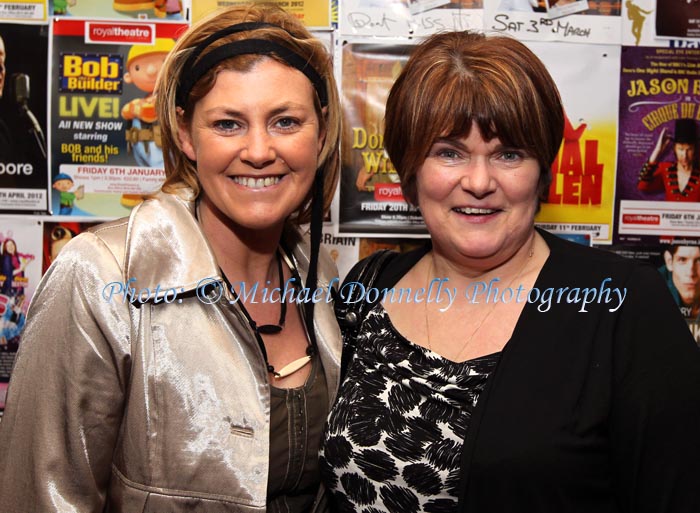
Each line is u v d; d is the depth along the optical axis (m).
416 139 0.95
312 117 0.94
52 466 0.86
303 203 1.12
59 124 1.36
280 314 1.07
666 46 1.39
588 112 1.39
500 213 0.96
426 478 0.92
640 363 0.87
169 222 0.94
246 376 0.92
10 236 1.37
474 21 1.36
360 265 1.21
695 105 1.40
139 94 1.36
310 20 1.36
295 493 1.01
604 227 1.41
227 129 0.90
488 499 0.88
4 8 1.34
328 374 1.05
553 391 0.88
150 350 0.89
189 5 1.35
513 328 0.97
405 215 1.41
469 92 0.90
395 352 1.01
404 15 1.37
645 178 1.41
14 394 0.88
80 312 0.87
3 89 1.35
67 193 1.37
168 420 0.89
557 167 1.40
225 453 0.89
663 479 0.85
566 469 0.86
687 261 1.42
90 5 1.35
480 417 0.89
